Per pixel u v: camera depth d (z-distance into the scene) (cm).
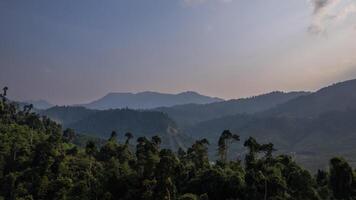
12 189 12325
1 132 18362
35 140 18238
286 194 10112
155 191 9756
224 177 10594
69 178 12188
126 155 14725
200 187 10631
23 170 13700
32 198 11406
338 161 11012
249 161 12025
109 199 10081
